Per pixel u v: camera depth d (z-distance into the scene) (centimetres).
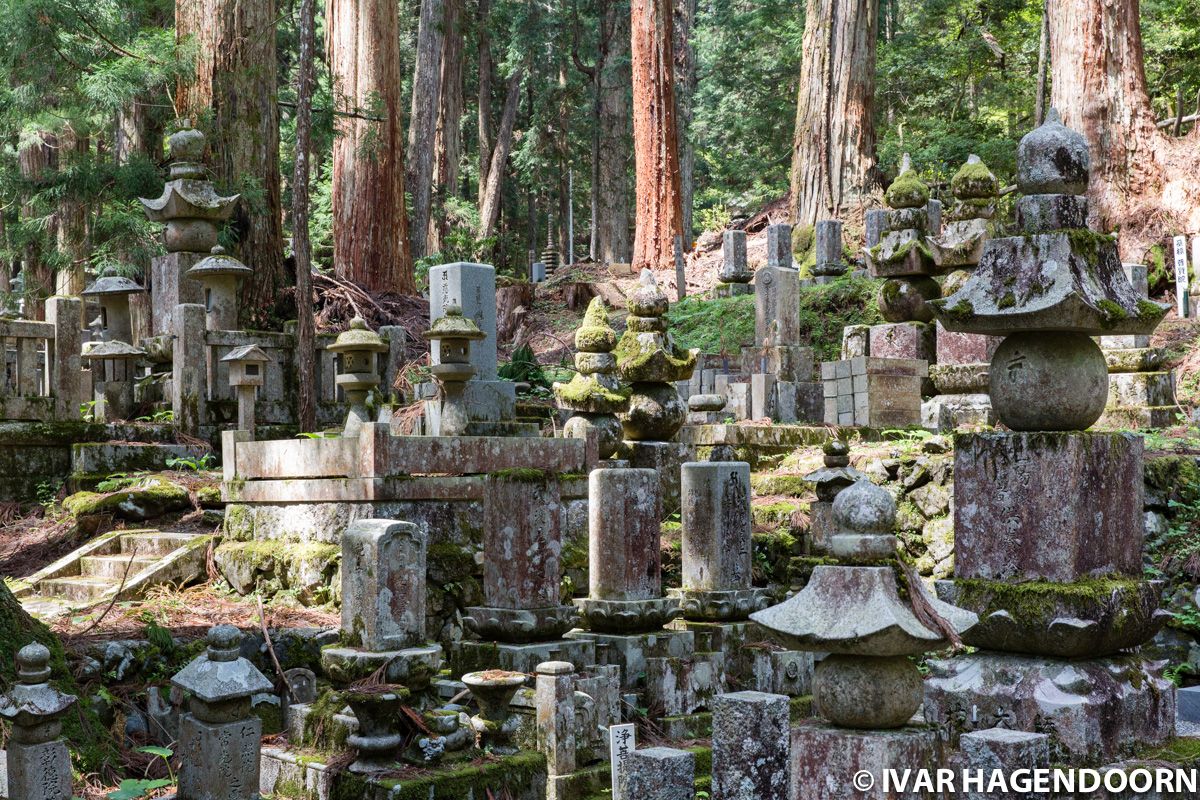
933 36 3203
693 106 4578
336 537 877
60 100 1627
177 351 1221
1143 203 1831
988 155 2781
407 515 873
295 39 3112
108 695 661
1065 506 555
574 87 4238
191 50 1523
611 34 3975
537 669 644
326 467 890
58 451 1140
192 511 1049
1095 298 551
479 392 1118
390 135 2427
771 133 4041
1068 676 548
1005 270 574
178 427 1211
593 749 655
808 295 2058
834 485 954
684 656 760
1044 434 562
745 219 3834
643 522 776
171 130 1542
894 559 443
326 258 3334
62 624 775
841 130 2559
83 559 970
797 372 1466
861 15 2555
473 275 1161
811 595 452
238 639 533
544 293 2827
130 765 630
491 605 741
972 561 583
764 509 1057
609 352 1099
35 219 1683
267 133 1573
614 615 755
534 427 1148
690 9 4381
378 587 603
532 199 4794
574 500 986
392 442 868
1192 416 1221
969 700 566
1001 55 2984
